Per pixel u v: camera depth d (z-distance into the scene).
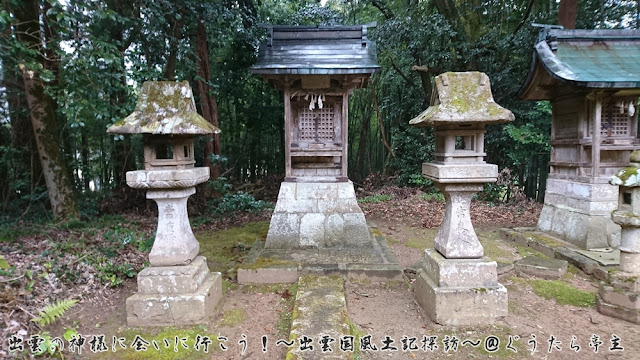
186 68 6.71
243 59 10.49
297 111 5.21
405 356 2.63
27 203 7.43
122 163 8.72
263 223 7.19
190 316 3.05
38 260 3.88
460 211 3.25
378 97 13.16
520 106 9.09
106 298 3.58
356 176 14.02
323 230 4.92
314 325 2.73
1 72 6.20
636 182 3.20
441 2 9.75
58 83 6.00
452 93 3.06
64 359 2.55
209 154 8.41
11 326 2.65
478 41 9.04
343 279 3.85
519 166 9.57
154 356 2.63
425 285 3.30
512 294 3.68
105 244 4.92
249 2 8.42
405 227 7.00
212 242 5.84
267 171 13.70
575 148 5.16
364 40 5.13
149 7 5.59
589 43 5.00
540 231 5.77
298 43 5.21
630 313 3.10
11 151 7.08
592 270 4.14
